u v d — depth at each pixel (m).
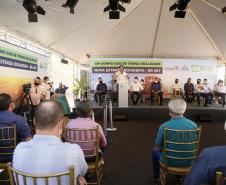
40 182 0.84
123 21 7.33
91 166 1.95
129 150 3.59
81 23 6.21
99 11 5.95
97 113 6.57
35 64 6.39
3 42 4.67
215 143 4.06
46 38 6.07
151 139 4.31
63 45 7.27
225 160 0.76
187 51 9.27
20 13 4.27
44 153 0.85
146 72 9.68
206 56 9.60
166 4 6.50
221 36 7.59
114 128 5.28
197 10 6.71
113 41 8.62
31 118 3.96
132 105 7.38
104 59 9.62
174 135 1.84
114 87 8.17
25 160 0.85
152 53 9.48
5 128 1.81
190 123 1.89
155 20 7.35
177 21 7.37
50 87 7.11
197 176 0.83
